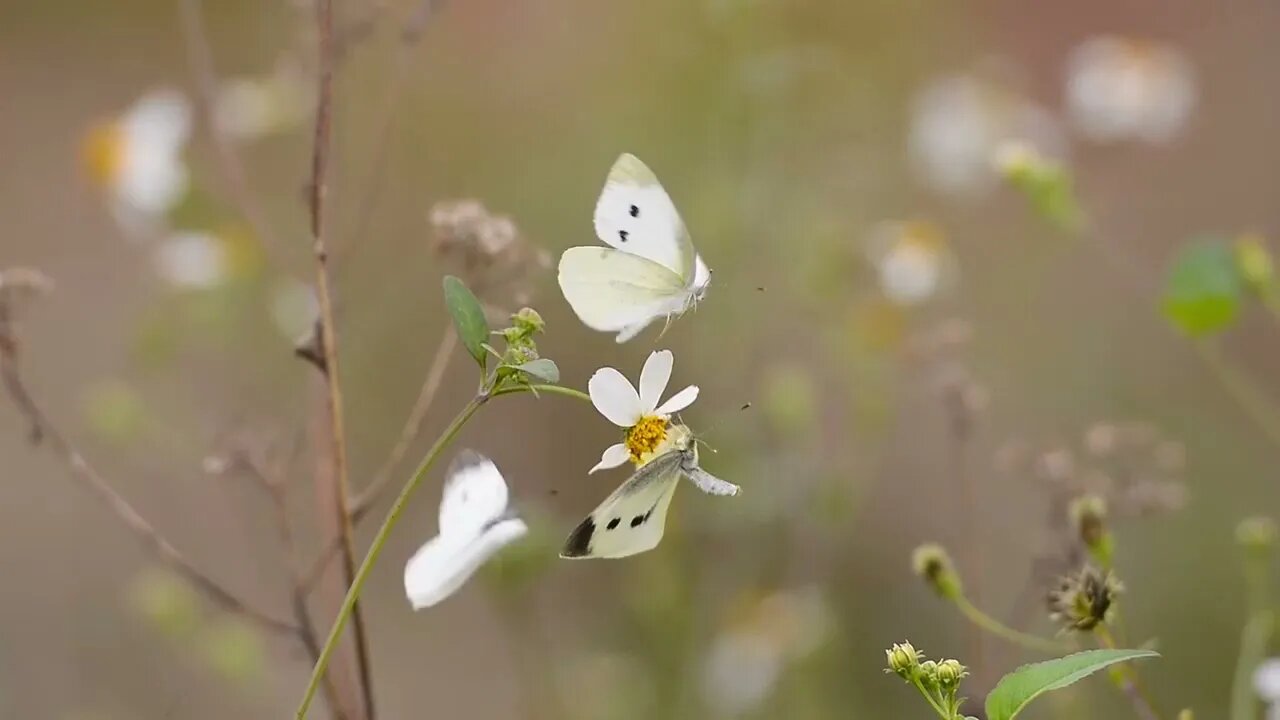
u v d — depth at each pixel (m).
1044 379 1.77
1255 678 1.06
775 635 1.38
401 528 1.65
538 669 1.48
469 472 0.93
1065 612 1.00
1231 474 1.60
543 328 0.95
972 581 1.21
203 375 1.60
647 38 2.01
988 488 1.61
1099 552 1.03
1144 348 1.80
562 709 1.42
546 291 1.70
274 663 1.45
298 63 1.46
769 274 1.58
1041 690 0.94
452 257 1.07
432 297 1.78
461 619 1.60
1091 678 1.27
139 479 1.65
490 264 1.06
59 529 1.70
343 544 1.03
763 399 1.42
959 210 1.93
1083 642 1.02
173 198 1.43
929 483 1.63
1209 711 1.37
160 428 1.42
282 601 1.42
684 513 1.39
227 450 1.17
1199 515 1.56
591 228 1.95
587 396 0.96
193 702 1.46
